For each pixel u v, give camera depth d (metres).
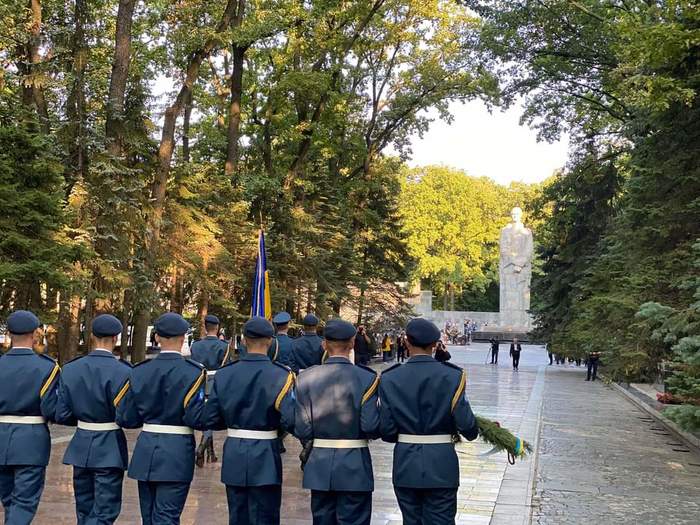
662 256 16.94
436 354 12.23
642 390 26.30
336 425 5.74
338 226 33.72
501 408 20.12
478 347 63.47
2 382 6.48
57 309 18.80
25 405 6.48
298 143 34.94
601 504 9.62
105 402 6.36
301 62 32.75
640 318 16.77
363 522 5.76
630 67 15.47
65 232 16.89
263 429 5.93
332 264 34.47
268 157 32.59
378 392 5.78
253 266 27.62
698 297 12.53
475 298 92.25
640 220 17.67
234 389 5.92
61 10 24.50
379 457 12.35
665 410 12.52
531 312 45.44
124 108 21.03
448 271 82.50
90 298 18.73
